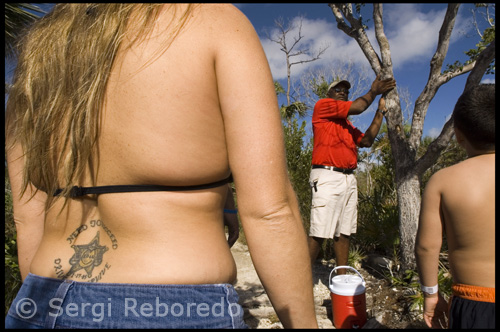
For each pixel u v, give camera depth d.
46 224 0.83
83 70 0.75
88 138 0.74
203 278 0.71
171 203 0.72
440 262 3.51
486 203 1.46
